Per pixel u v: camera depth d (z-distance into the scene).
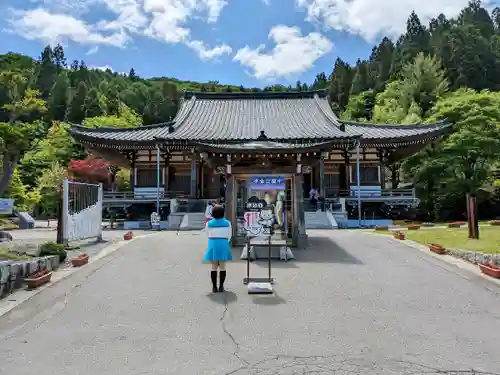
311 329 5.42
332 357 4.48
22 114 13.93
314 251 11.90
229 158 12.68
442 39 73.00
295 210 12.76
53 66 100.19
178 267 9.66
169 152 31.39
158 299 6.94
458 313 6.17
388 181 43.09
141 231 21.25
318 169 31.17
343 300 6.85
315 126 32.03
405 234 15.88
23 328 5.51
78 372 4.16
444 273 8.99
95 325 5.63
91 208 13.90
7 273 7.26
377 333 5.27
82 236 13.16
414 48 77.81
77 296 7.14
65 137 45.56
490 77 64.38
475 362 4.35
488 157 29.47
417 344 4.88
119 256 11.07
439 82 47.06
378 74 82.81
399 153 31.72
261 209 10.52
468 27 80.12
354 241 13.92
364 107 65.88
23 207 30.73
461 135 29.16
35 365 4.34
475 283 8.08
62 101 75.81
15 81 14.08
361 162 31.47
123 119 50.53
